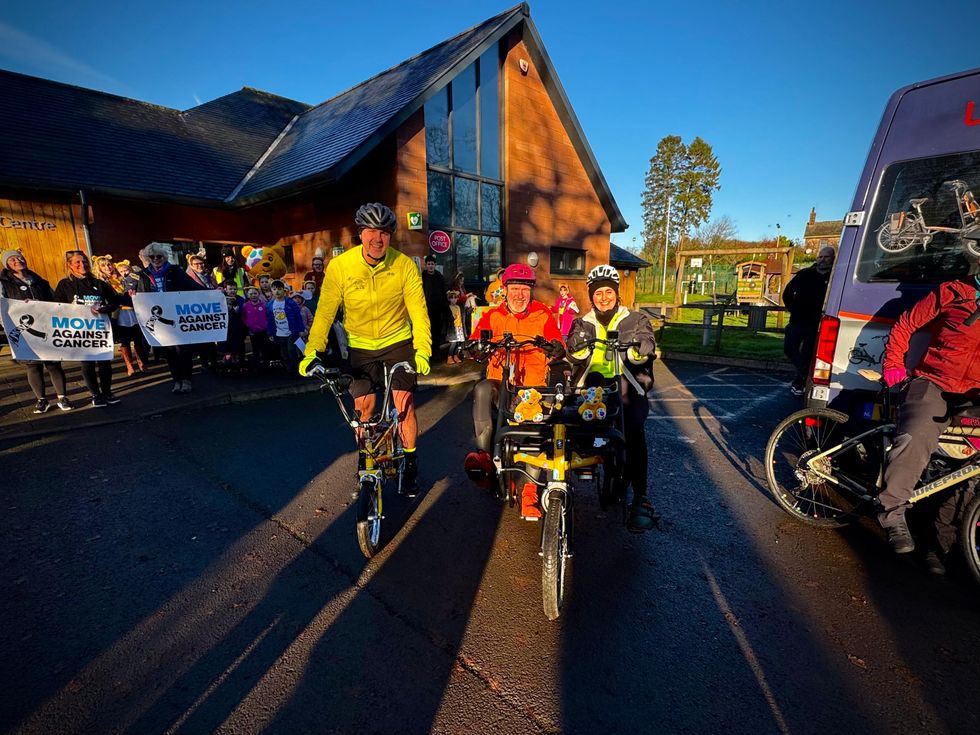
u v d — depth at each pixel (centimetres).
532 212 1320
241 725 193
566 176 1409
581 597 274
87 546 317
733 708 203
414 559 310
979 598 275
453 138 1121
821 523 351
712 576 295
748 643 240
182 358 659
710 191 6469
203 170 1146
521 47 1235
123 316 725
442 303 920
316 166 947
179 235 1099
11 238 905
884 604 269
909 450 284
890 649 236
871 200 348
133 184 979
